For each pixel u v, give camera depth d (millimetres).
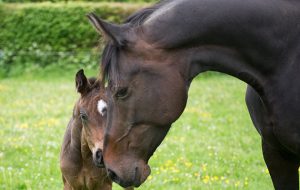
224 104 15555
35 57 21906
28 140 11227
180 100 4148
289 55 4414
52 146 10664
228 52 4324
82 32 21828
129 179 4141
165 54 4172
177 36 4180
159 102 4098
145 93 4094
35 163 9430
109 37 4090
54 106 15219
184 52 4227
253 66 4395
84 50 21891
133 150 4168
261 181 8617
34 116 13953
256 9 4328
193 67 4270
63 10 21906
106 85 4297
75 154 6520
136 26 4285
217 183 8445
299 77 4375
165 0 4457
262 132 4719
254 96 4734
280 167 4969
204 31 4223
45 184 8328
